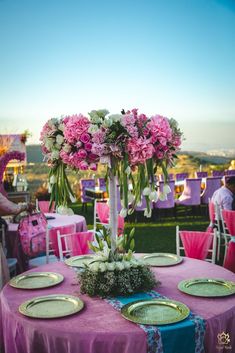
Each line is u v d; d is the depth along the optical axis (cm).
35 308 239
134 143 246
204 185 1016
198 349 215
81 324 217
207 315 223
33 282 287
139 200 271
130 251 259
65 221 529
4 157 485
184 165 1345
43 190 1191
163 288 268
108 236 265
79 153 251
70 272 308
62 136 260
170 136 255
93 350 207
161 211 989
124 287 251
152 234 784
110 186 272
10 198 619
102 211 619
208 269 307
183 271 303
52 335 213
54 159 267
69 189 273
